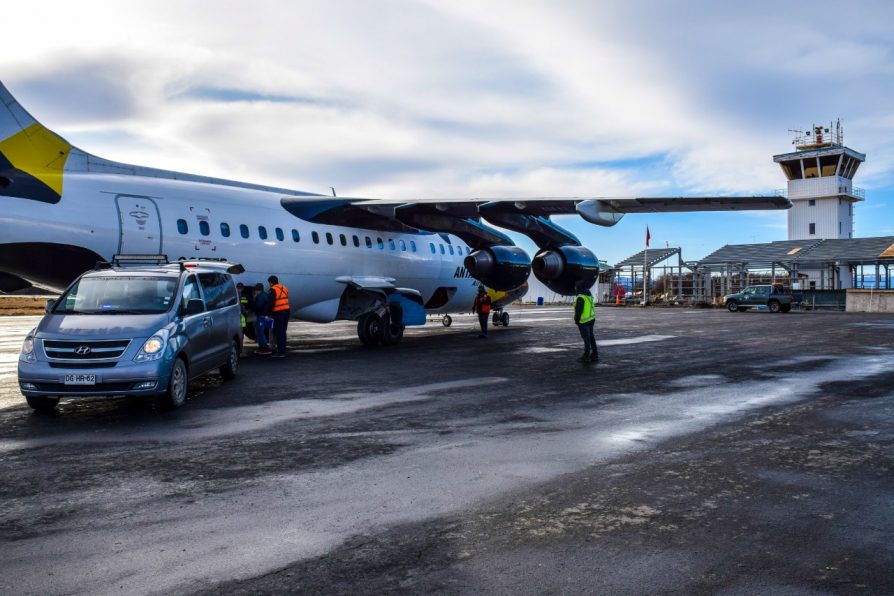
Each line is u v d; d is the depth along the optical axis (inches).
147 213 491.8
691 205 553.0
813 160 2186.3
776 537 160.2
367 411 320.2
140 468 222.2
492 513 178.2
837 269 1754.4
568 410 322.0
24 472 217.3
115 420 299.0
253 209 564.1
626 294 2140.7
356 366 493.4
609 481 206.8
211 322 374.6
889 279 1807.3
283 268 577.3
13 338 772.6
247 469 221.0
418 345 666.8
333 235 624.4
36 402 312.3
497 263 688.4
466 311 844.0
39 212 441.4
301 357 557.0
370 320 658.8
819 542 157.0
